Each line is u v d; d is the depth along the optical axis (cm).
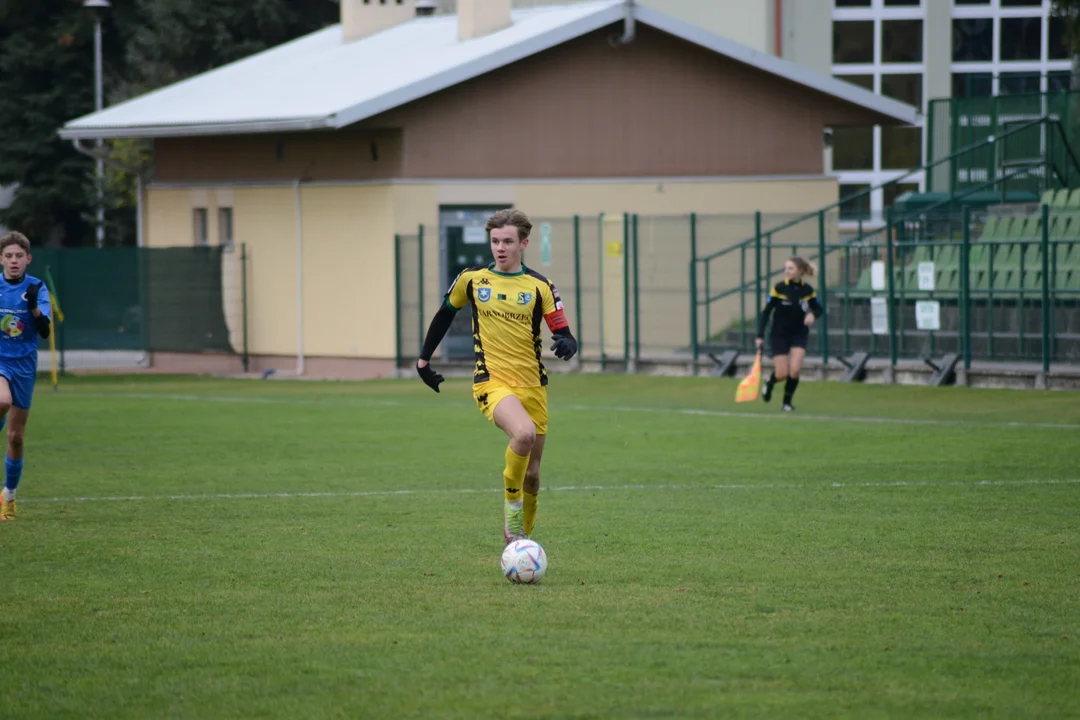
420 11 13900
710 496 4428
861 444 5781
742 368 9556
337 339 11238
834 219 11462
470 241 10969
